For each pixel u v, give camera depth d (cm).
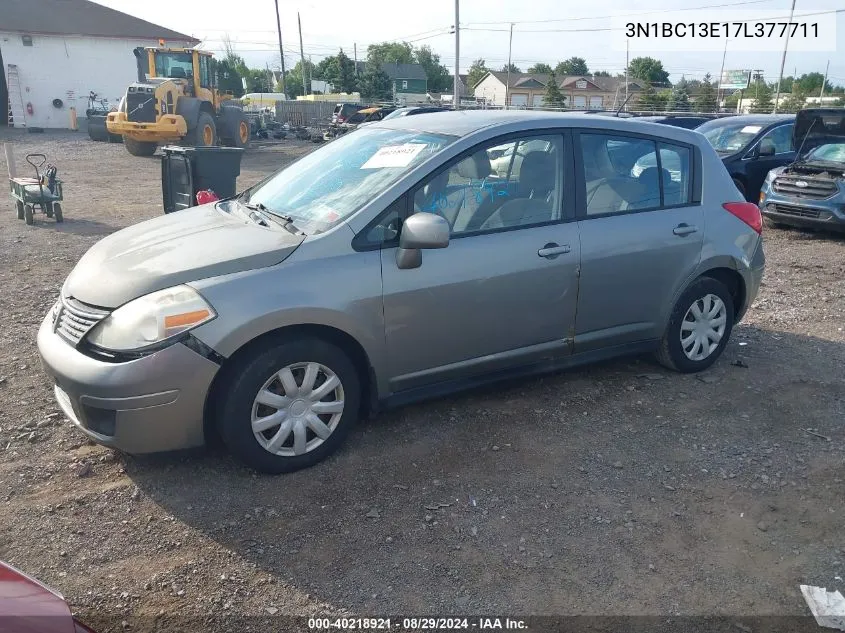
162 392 334
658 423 437
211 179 873
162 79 2289
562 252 430
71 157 2236
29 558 308
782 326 631
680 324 495
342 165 442
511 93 8281
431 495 357
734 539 328
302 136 3450
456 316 403
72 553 312
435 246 366
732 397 476
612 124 465
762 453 404
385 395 398
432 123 452
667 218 475
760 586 298
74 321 358
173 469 375
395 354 391
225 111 2544
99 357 340
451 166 404
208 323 336
